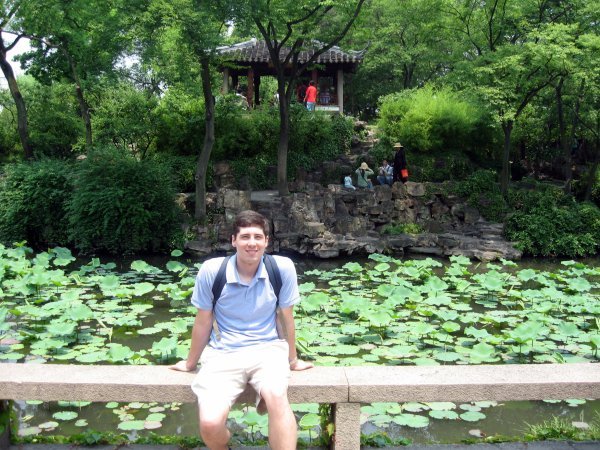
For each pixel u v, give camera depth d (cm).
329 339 698
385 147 2114
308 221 1512
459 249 1509
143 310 834
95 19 1647
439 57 2120
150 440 366
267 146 2108
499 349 695
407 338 720
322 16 1656
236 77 2623
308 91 2284
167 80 2244
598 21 1705
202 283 327
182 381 330
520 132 2119
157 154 2030
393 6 2470
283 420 293
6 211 1630
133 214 1501
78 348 666
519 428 500
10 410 358
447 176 2059
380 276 1159
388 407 525
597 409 544
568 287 1005
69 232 1585
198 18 1387
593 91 1670
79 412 521
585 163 2211
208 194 1697
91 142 1920
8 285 911
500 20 1870
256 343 324
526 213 1678
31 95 2484
